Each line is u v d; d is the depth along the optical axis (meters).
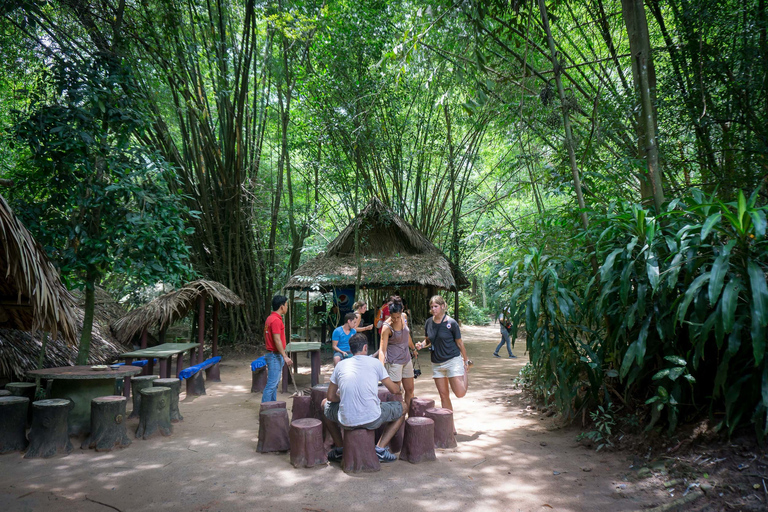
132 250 5.77
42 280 3.20
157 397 4.59
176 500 3.09
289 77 11.13
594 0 6.81
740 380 3.11
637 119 4.77
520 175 11.56
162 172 6.08
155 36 7.26
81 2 6.30
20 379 5.59
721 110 4.83
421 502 3.04
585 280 4.66
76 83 5.29
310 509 2.95
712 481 2.98
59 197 5.44
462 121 11.48
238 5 9.55
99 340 7.54
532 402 5.62
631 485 3.22
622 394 4.24
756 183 4.59
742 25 4.69
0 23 5.97
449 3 5.45
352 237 10.70
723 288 3.21
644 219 3.52
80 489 3.26
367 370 3.71
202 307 8.22
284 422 4.13
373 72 9.31
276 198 11.59
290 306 10.67
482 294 24.14
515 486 3.27
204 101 9.67
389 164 12.11
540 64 8.34
